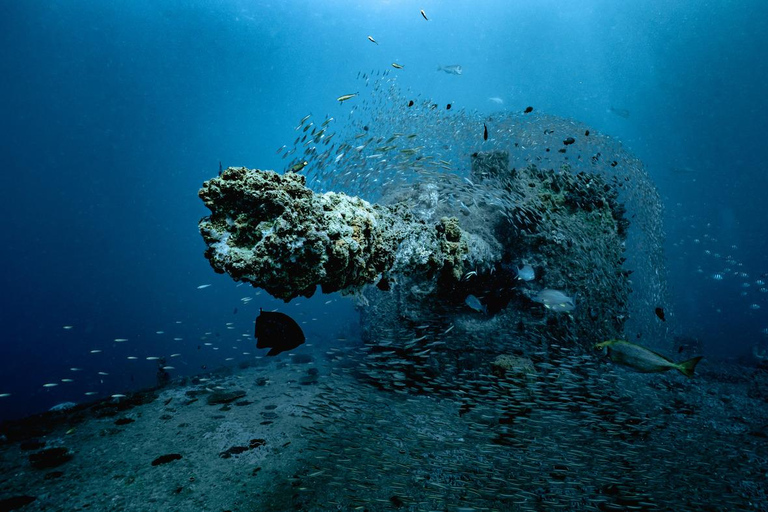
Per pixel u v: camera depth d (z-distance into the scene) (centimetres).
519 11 4812
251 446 580
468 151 909
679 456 533
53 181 5947
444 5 4875
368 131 816
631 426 613
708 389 856
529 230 786
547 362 741
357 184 789
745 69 4572
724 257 3003
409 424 629
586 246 794
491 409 639
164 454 576
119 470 534
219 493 466
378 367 798
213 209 243
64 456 574
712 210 4906
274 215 238
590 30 4869
